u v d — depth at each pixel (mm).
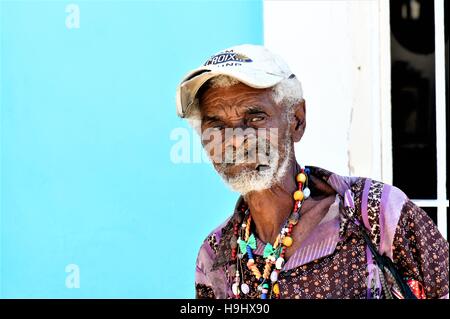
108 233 4289
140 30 4285
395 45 4297
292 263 2545
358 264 2502
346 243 2521
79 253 4293
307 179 2646
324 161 4059
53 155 4328
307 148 4047
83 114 4316
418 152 4312
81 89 4312
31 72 4324
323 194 2643
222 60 2537
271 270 2584
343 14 4047
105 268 4293
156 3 4270
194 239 4285
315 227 2576
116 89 4297
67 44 4305
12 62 4324
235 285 2654
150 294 4285
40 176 4340
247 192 2613
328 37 4047
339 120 4059
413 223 2480
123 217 4293
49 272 4316
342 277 2502
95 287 4281
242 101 2514
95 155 4316
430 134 4320
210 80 2561
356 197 2531
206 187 4281
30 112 4332
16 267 4336
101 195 4309
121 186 4305
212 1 4254
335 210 2562
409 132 4305
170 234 4285
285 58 4039
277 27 4047
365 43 4074
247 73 2473
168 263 4281
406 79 4312
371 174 4090
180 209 4285
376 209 2490
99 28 4285
